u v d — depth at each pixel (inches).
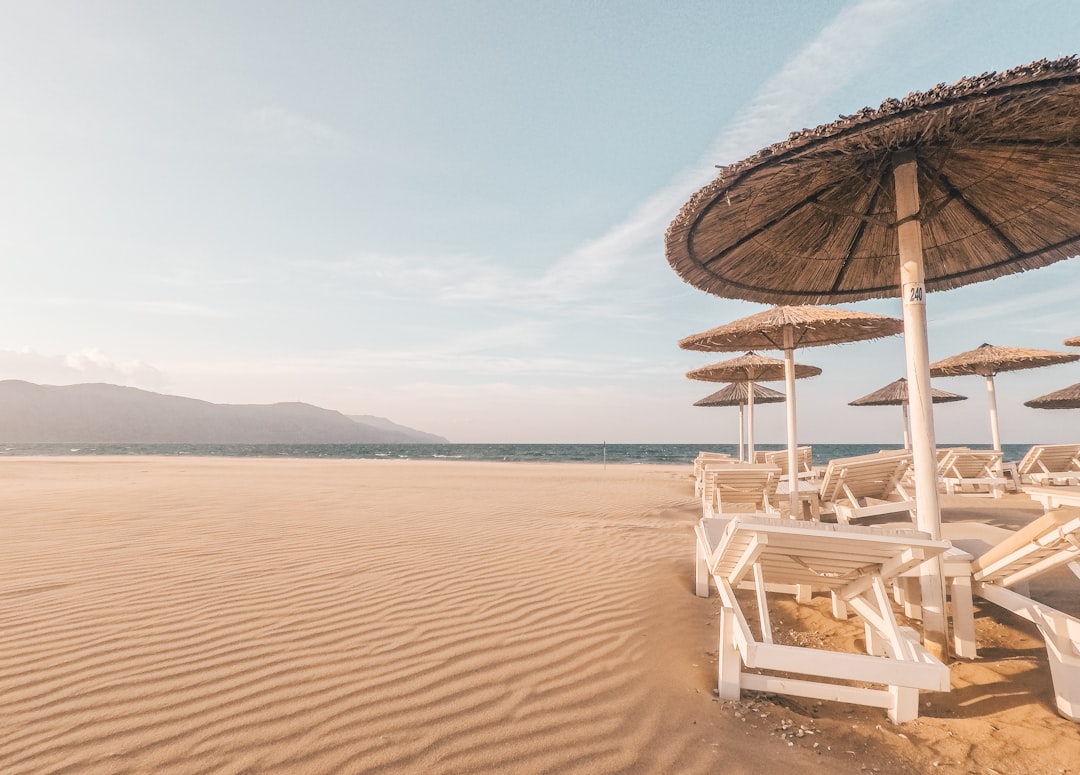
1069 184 135.9
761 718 108.0
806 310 250.2
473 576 201.5
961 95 93.4
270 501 416.8
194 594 171.5
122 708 104.0
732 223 149.1
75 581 183.2
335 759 90.0
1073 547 111.7
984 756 94.3
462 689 115.6
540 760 91.6
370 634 143.6
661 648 141.4
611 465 1220.5
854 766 92.0
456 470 931.3
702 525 184.9
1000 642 141.3
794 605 176.2
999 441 486.9
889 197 148.9
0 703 105.0
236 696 109.6
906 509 236.5
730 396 676.7
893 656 108.0
